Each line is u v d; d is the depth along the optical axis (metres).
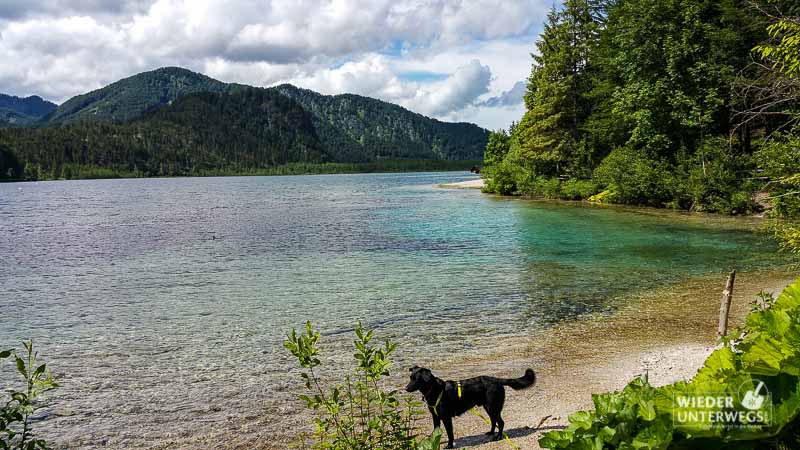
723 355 3.51
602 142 55.69
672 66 40.19
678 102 39.78
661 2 41.28
